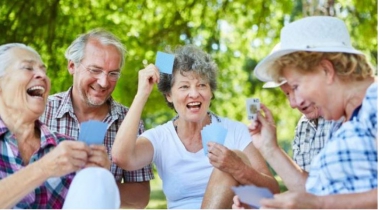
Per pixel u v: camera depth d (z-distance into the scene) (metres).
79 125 4.93
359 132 3.27
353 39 9.16
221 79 11.20
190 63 4.41
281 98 12.69
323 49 3.34
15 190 3.42
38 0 8.40
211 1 9.43
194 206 4.46
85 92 4.84
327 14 7.06
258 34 9.70
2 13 8.35
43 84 3.83
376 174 3.24
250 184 4.12
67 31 8.67
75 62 4.87
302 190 3.71
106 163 3.66
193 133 4.55
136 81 9.04
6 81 3.77
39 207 3.77
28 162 3.82
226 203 4.10
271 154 3.78
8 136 3.74
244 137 4.58
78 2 8.80
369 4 8.60
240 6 9.52
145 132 4.61
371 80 3.38
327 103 3.39
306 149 4.81
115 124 5.00
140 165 4.45
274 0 9.47
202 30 9.83
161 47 9.27
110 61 4.82
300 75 3.39
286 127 15.98
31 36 8.43
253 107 3.80
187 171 4.50
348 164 3.26
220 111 12.45
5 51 3.82
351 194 3.21
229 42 10.43
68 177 3.85
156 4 9.30
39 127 3.91
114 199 3.59
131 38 9.20
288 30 3.57
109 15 9.10
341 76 3.35
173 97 4.49
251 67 17.31
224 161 4.07
